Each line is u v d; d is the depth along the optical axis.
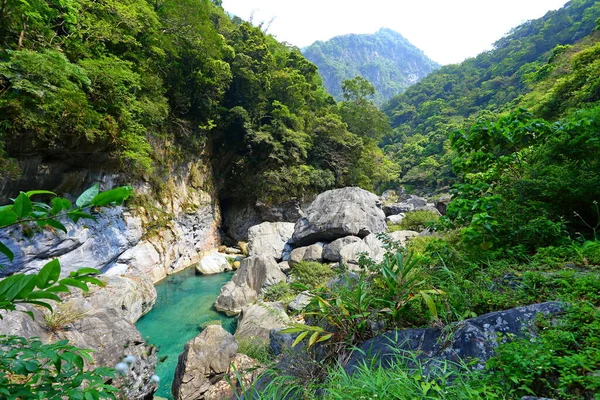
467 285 2.86
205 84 18.02
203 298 11.60
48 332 4.89
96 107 9.85
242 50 22.50
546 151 4.62
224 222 23.27
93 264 10.12
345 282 3.93
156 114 13.37
